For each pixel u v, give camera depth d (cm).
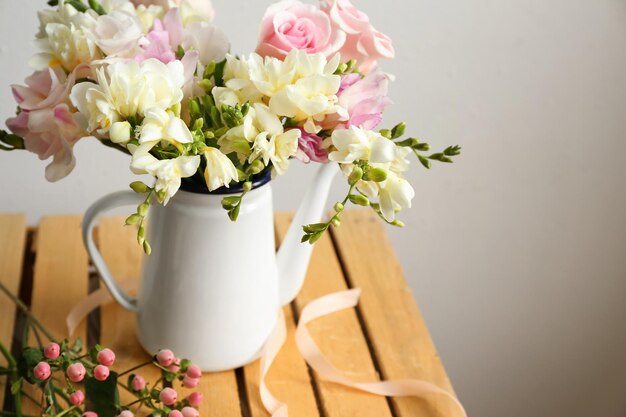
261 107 95
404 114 153
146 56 96
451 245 166
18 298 121
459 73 151
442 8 145
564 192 164
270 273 110
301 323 118
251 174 99
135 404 109
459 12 146
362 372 115
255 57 95
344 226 135
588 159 162
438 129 155
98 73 92
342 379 113
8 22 136
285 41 97
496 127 156
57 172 98
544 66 153
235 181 100
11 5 135
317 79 94
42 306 120
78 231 131
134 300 114
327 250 131
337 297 122
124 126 92
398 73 149
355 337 119
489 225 165
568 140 159
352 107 96
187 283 107
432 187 159
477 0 146
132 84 92
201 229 104
